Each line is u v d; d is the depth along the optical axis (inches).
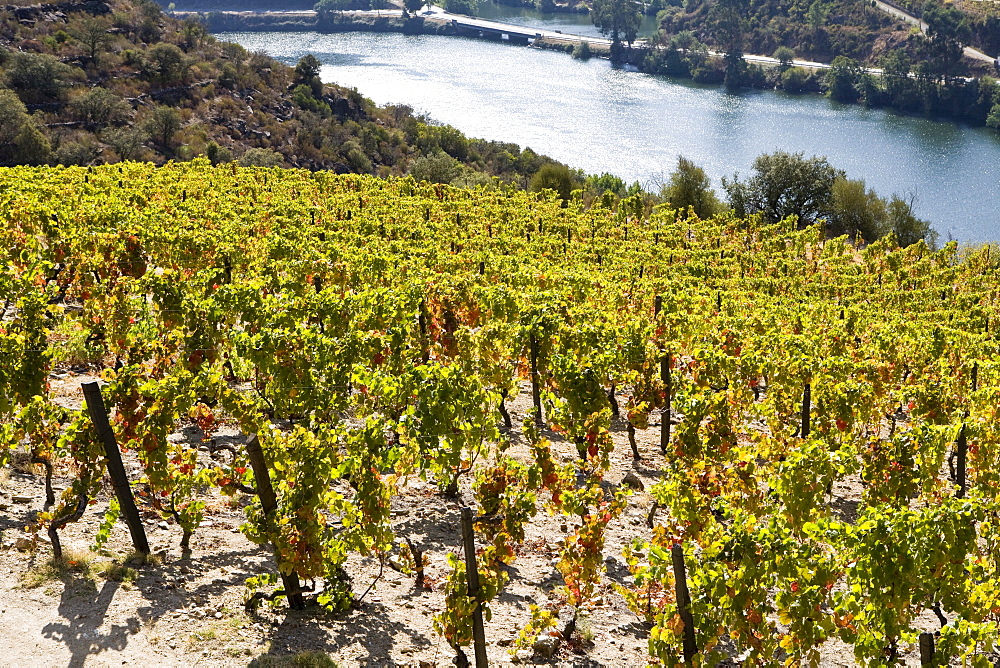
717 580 335.9
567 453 600.7
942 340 887.1
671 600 378.0
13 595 349.4
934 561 333.1
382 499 380.5
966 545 343.3
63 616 342.0
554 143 4712.1
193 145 3208.7
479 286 759.7
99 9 4097.0
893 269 1689.2
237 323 646.5
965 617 350.3
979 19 6456.7
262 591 381.4
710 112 5561.0
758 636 356.5
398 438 506.9
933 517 341.7
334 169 3499.0
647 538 491.5
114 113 3277.6
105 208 949.8
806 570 338.0
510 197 2191.2
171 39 4153.5
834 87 5989.2
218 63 4062.5
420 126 4232.3
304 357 496.1
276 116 3811.5
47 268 690.2
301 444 370.0
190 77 3796.8
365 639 359.6
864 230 2583.7
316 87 4210.1
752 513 457.4
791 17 7244.1
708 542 403.5
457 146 4146.2
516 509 394.3
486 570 357.7
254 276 769.6
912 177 4244.6
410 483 518.0
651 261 1406.3
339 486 492.7
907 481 498.0
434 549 444.1
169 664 323.3
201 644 336.5
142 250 778.8
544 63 7140.8
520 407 698.8
